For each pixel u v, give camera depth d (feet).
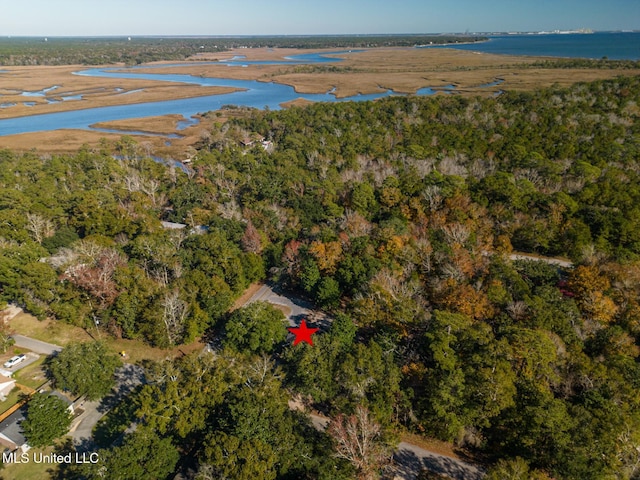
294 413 169.27
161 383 175.22
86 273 233.35
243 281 262.06
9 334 226.99
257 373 176.96
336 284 247.09
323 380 177.06
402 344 201.67
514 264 254.88
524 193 320.29
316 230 299.17
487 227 291.58
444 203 317.01
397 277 243.40
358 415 155.33
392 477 155.94
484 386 159.02
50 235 305.94
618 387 162.40
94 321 232.32
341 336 200.03
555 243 288.51
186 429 158.30
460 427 161.17
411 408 171.63
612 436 143.54
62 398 185.68
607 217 287.69
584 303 217.97
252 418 152.66
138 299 226.38
